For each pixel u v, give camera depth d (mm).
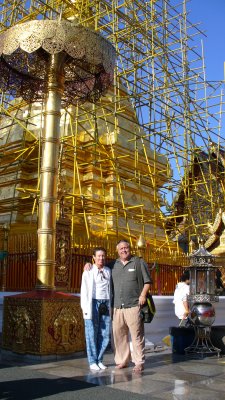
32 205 19969
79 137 21297
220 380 7449
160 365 8867
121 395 6363
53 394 6344
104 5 22969
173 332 10633
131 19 23562
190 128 24062
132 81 22812
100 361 8359
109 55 10266
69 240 12000
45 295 9461
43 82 11734
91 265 8719
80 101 12602
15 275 13359
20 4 23422
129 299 8422
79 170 20984
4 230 14250
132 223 21609
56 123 10156
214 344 10453
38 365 8594
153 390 6730
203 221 26906
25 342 9344
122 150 21766
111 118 22938
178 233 24469
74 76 11961
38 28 9609
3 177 21656
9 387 6754
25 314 9445
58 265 11562
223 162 25719
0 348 10219
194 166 27719
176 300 11438
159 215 22859
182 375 7848
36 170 20844
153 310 8438
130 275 8492
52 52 9578
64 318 9500
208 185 27516
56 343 9312
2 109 19125
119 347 8492
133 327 8320
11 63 11492
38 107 21547
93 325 8367
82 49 9734
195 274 10445
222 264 20891
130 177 22281
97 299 8508
